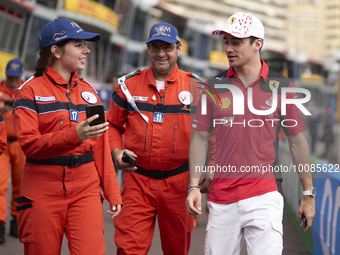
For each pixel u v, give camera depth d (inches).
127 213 126.1
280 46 4343.0
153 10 1289.4
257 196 98.6
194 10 3501.5
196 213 104.0
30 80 105.1
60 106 104.6
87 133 95.0
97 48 1004.6
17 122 101.2
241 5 3831.2
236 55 102.7
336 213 133.3
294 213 198.4
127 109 131.8
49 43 106.0
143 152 126.6
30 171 103.4
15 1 722.2
